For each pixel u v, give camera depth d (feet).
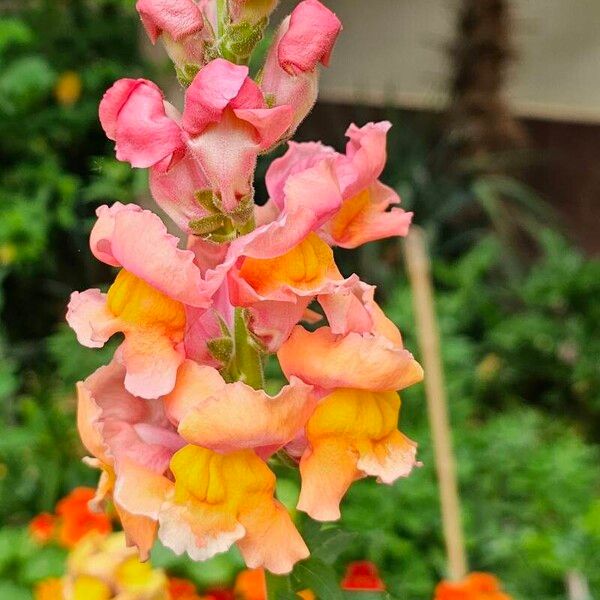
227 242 1.38
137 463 1.35
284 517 1.34
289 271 1.34
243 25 1.37
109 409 1.40
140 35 4.92
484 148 5.22
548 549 2.47
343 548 1.46
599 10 5.73
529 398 4.22
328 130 5.97
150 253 1.31
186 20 1.36
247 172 1.34
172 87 4.68
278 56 1.37
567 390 4.13
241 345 1.38
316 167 1.33
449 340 3.40
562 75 5.88
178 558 1.95
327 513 1.33
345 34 6.14
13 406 3.57
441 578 2.55
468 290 4.19
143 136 1.33
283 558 1.33
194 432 1.30
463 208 5.22
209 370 1.32
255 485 1.33
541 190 5.88
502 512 2.85
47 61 4.64
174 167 1.37
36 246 4.17
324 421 1.35
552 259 4.38
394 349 1.34
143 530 1.35
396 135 5.11
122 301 1.34
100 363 3.42
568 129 5.90
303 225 1.32
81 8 4.83
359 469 1.35
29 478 3.01
